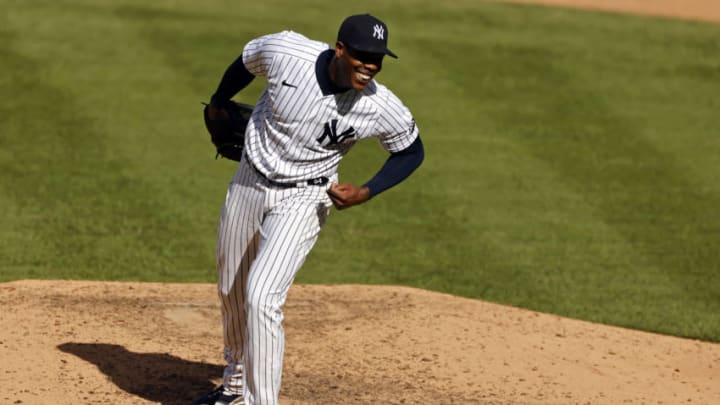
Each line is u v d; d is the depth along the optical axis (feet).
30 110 150.51
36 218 113.70
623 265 111.65
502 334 82.69
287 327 81.10
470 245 115.03
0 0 204.85
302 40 54.60
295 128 53.98
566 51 201.16
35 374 66.49
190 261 104.47
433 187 133.28
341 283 101.40
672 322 95.86
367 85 54.54
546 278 106.52
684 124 166.20
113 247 106.93
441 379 72.13
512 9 230.89
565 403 69.51
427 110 163.84
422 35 203.92
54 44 181.16
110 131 145.07
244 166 56.49
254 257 58.70
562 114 167.12
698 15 239.30
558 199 131.64
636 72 192.24
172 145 142.00
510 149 149.89
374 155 144.87
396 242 114.93
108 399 63.72
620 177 141.08
